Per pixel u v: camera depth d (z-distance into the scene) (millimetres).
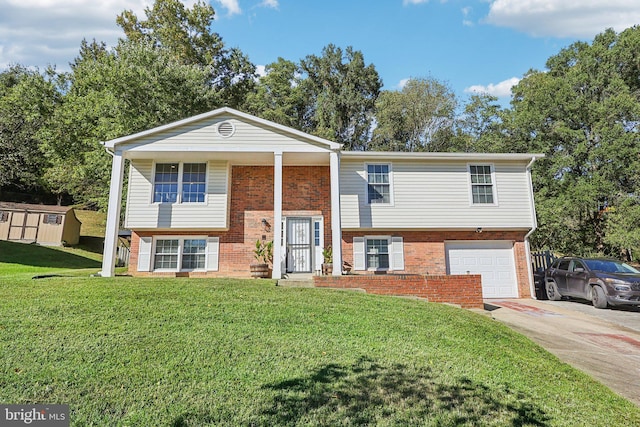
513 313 10102
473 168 13516
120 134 18188
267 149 11625
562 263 12812
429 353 4953
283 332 5340
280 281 9703
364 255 12883
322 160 12766
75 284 7676
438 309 7613
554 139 22062
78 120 20156
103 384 3551
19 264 17453
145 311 5824
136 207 12383
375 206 12969
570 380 4719
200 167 12898
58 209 25500
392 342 5277
